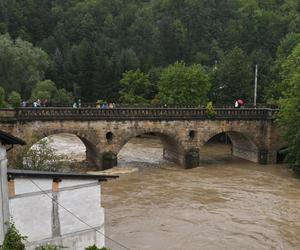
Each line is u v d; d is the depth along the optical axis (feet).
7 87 300.40
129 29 530.68
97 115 189.88
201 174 190.70
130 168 199.82
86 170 192.03
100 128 191.72
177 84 294.05
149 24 524.52
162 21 513.45
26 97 309.83
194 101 292.40
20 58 304.09
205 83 297.94
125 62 373.20
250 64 357.00
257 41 475.72
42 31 499.51
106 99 353.51
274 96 284.20
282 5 536.83
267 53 427.74
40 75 338.75
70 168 193.77
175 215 132.26
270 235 116.98
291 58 247.50
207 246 108.88
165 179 179.83
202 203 145.07
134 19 553.23
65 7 588.09
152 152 246.88
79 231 72.84
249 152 227.40
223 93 309.42
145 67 380.17
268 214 134.31
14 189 65.57
